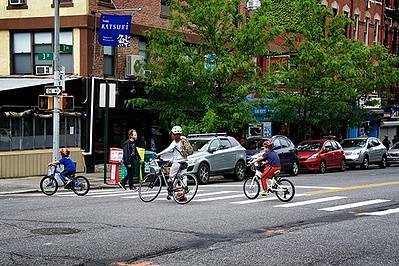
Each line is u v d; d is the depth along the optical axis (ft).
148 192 72.23
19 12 120.16
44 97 93.09
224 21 120.26
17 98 105.91
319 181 105.19
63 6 116.98
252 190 75.10
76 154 114.21
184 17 121.29
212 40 120.67
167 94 122.42
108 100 100.42
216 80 119.24
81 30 116.57
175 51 116.47
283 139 122.83
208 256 40.86
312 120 147.54
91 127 115.96
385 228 53.31
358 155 150.41
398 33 233.14
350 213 62.75
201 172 98.94
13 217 57.67
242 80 122.83
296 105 143.84
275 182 72.79
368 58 156.66
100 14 115.14
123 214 59.93
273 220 57.06
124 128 125.90
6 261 38.65
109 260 39.42
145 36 123.13
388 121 220.64
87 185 81.46
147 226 52.54
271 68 142.10
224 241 46.29
